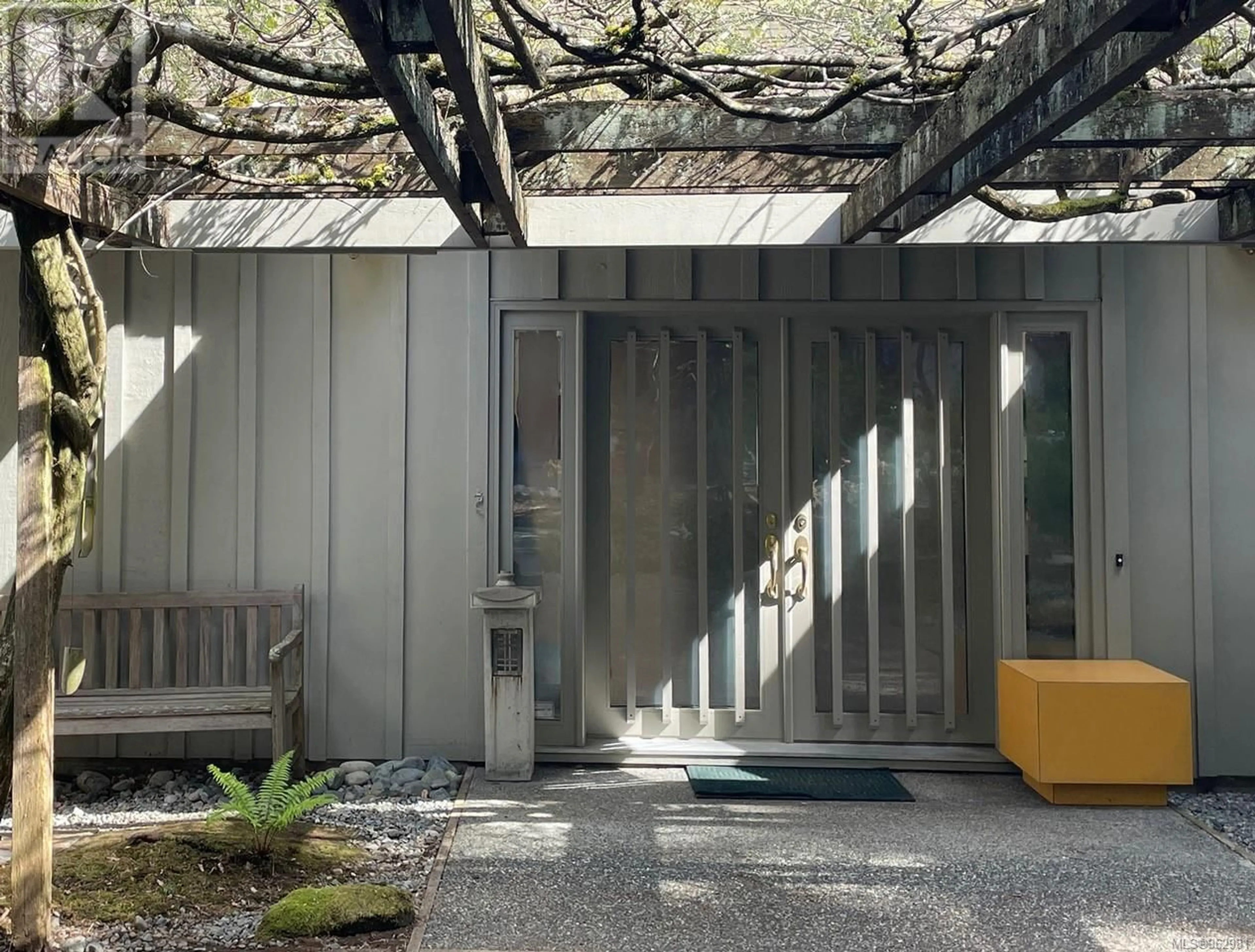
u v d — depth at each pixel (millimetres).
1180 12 1790
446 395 4945
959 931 3113
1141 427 4887
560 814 4191
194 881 3338
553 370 5000
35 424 2904
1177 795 4691
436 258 4961
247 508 4914
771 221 3938
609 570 5074
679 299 4961
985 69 2402
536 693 4973
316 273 4949
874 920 3188
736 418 5043
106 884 3311
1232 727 4836
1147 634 4871
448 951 2936
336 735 4914
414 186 3570
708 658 5051
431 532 4938
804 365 5059
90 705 4363
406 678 4930
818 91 3061
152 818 4203
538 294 4945
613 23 2975
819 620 5066
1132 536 4887
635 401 5074
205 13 2887
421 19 1791
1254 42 2803
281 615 4898
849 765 4898
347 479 4938
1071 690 4289
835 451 5039
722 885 3453
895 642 5062
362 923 3041
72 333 2959
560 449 4988
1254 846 3971
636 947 2982
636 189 3738
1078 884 3482
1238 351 4879
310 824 3992
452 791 4535
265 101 3250
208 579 4922
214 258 4945
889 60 2889
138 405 4922
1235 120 2789
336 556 4934
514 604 4625
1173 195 3592
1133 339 4902
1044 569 4949
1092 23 1831
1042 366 4969
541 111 3088
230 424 4934
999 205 3525
